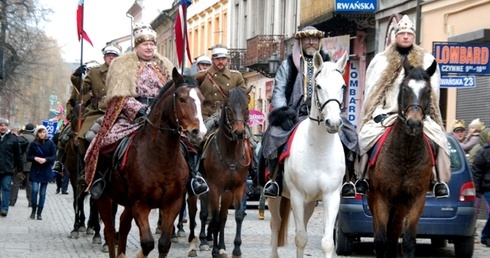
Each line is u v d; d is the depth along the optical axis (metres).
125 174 10.98
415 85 10.68
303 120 11.84
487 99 23.48
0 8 53.28
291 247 16.83
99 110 16.28
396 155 11.16
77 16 18.02
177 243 17.31
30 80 63.25
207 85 16.55
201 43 61.69
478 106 24.02
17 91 60.78
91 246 16.31
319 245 17.31
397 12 29.48
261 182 12.89
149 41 11.62
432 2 27.34
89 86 17.09
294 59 12.36
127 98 11.34
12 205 27.75
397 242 11.92
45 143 22.55
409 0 28.52
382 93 11.93
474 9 24.89
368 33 33.06
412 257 11.22
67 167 18.02
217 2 56.16
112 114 11.36
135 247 16.22
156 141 10.66
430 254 15.98
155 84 11.65
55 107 105.81
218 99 16.55
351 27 34.06
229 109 14.18
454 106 25.56
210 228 16.25
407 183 11.20
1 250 15.34
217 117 15.55
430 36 27.52
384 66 11.98
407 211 11.46
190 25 65.50
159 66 11.77
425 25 27.80
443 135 11.63
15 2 55.31
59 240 17.31
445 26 26.58
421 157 11.16
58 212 25.12
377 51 31.08
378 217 11.44
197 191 11.57
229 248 16.55
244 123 14.14
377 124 11.72
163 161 10.66
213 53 16.59
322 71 10.84
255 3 48.00
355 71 33.97
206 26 59.94
